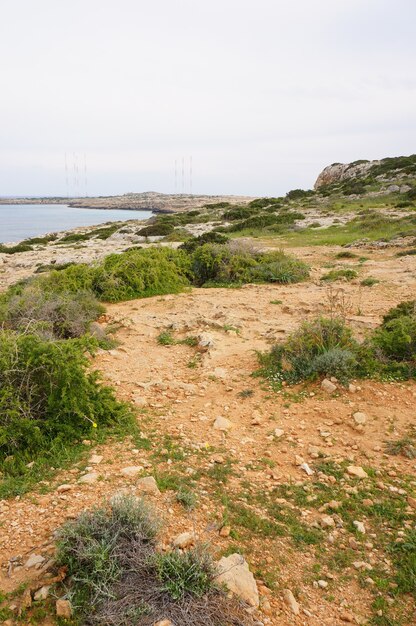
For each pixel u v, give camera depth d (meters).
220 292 12.67
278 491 4.12
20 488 3.90
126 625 2.55
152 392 6.25
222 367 7.08
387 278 13.45
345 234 25.62
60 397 5.05
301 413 5.55
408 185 45.62
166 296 12.20
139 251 14.56
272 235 27.92
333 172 72.19
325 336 6.94
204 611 2.65
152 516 3.32
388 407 5.52
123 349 8.04
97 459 4.40
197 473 4.25
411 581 3.14
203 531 3.43
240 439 5.02
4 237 57.91
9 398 4.89
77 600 2.69
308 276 14.45
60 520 3.40
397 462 4.56
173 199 153.25
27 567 2.93
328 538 3.55
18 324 8.38
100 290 12.23
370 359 6.39
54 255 25.80
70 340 6.26
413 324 6.85
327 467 4.48
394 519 3.78
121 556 2.91
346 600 3.01
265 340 8.16
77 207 164.38
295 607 2.88
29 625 2.57
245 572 3.02
